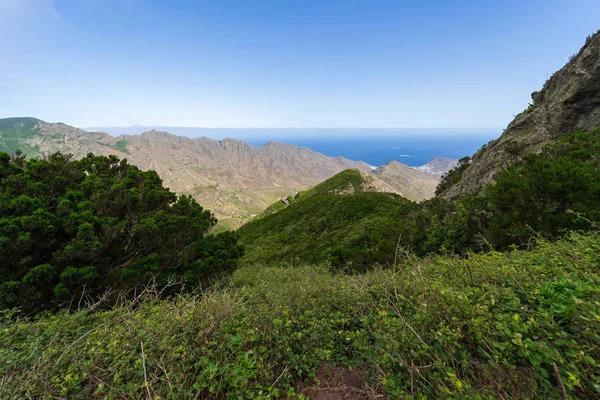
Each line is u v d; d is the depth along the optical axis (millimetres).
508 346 1808
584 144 9102
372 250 11023
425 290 2605
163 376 2137
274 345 2682
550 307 2174
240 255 9938
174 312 3238
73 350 2504
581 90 14258
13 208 6270
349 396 2197
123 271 6312
